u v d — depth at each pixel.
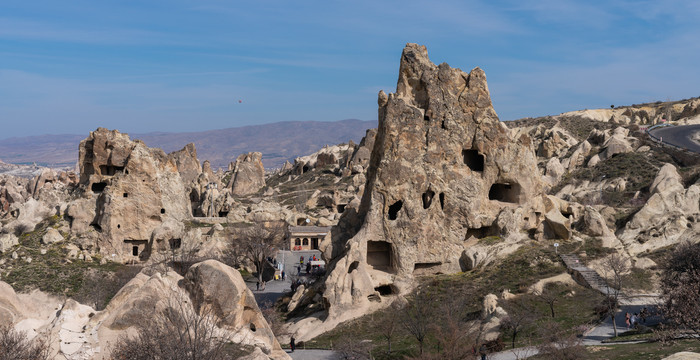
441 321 64.56
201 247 109.38
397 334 65.44
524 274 73.31
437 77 81.62
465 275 76.19
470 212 80.25
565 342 51.66
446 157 80.38
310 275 97.00
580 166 141.25
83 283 93.50
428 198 79.75
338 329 69.12
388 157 78.81
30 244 106.25
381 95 83.00
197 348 27.23
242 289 31.27
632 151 139.00
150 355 26.80
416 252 77.88
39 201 116.25
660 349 47.06
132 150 114.69
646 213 83.62
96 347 28.36
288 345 66.25
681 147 138.00
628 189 120.25
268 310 73.06
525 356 52.78
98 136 116.62
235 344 29.64
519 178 82.19
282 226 128.25
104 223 111.06
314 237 129.75
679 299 48.72
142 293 29.61
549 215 81.31
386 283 76.19
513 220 80.50
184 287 31.05
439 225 79.56
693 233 79.06
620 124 199.75
